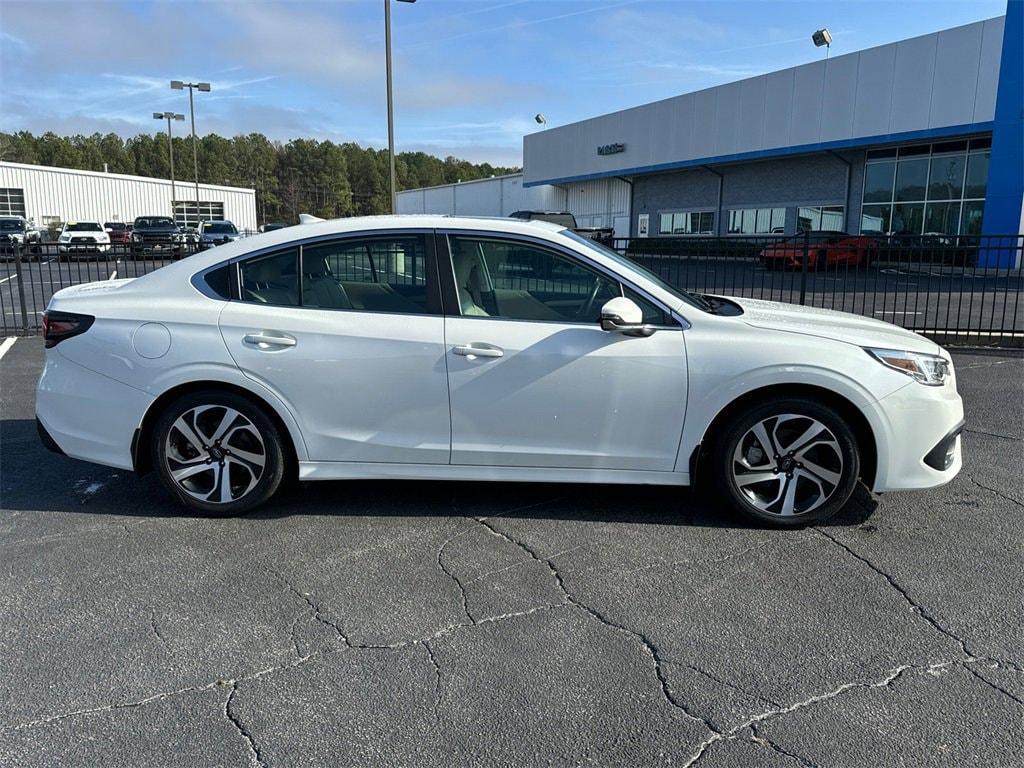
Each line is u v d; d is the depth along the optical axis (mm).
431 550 3732
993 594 3301
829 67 27516
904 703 2553
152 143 121312
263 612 3150
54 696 2602
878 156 27781
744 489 3969
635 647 2895
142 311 4004
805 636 2969
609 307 3730
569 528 3996
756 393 3896
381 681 2688
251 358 3914
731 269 10617
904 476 3865
